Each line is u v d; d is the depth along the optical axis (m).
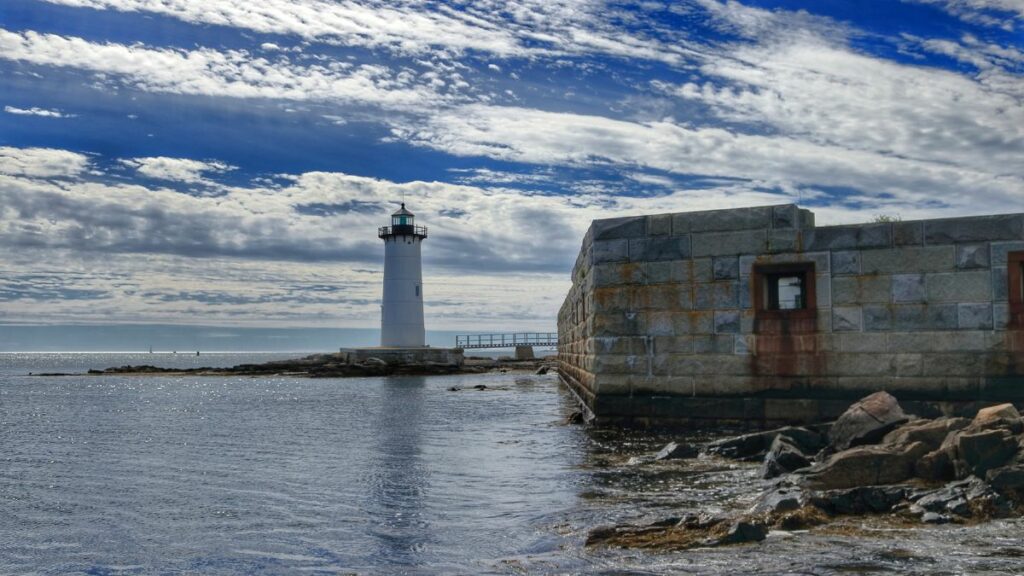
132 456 18.02
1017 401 15.01
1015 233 15.19
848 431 12.75
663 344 17.52
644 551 8.25
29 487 13.86
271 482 13.94
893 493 9.77
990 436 10.16
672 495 11.26
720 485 11.87
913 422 12.45
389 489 12.86
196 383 62.97
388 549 9.15
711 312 17.16
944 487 9.98
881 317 15.91
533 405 30.72
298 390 49.41
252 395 44.91
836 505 9.48
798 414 16.39
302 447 19.00
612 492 11.66
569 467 14.07
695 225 17.33
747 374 16.81
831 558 7.74
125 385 61.41
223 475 14.90
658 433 17.28
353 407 32.78
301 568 8.54
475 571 8.08
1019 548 7.93
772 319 16.67
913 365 15.66
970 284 15.40
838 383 16.16
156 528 10.59
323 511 11.34
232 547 9.50
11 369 131.62
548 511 10.66
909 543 8.17
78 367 152.12
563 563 8.06
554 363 78.56
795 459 12.38
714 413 17.05
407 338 71.00
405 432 21.80
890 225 15.92
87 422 28.17
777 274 16.78
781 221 16.67
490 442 18.67
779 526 8.90
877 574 7.25
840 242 16.23
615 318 17.91
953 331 15.46
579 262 23.91
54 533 10.41
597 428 17.94
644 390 17.66
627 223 17.86
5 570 8.79
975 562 7.52
